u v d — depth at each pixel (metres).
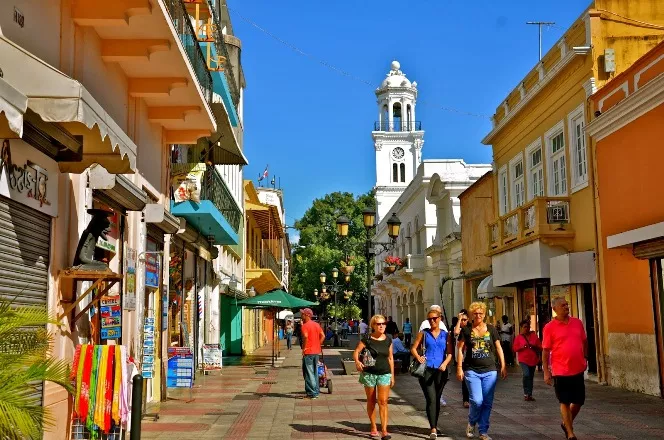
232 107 17.55
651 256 14.19
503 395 14.52
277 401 14.23
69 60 8.58
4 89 5.03
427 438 9.62
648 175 14.44
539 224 19.17
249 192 35.09
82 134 7.78
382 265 59.81
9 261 6.99
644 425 10.55
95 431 7.88
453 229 33.88
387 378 9.65
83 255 8.41
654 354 14.34
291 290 81.31
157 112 12.82
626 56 17.64
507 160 24.88
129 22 9.21
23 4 7.35
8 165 6.84
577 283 17.44
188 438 9.88
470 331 9.39
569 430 8.89
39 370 5.11
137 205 11.17
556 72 19.36
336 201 77.50
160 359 14.09
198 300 21.34
